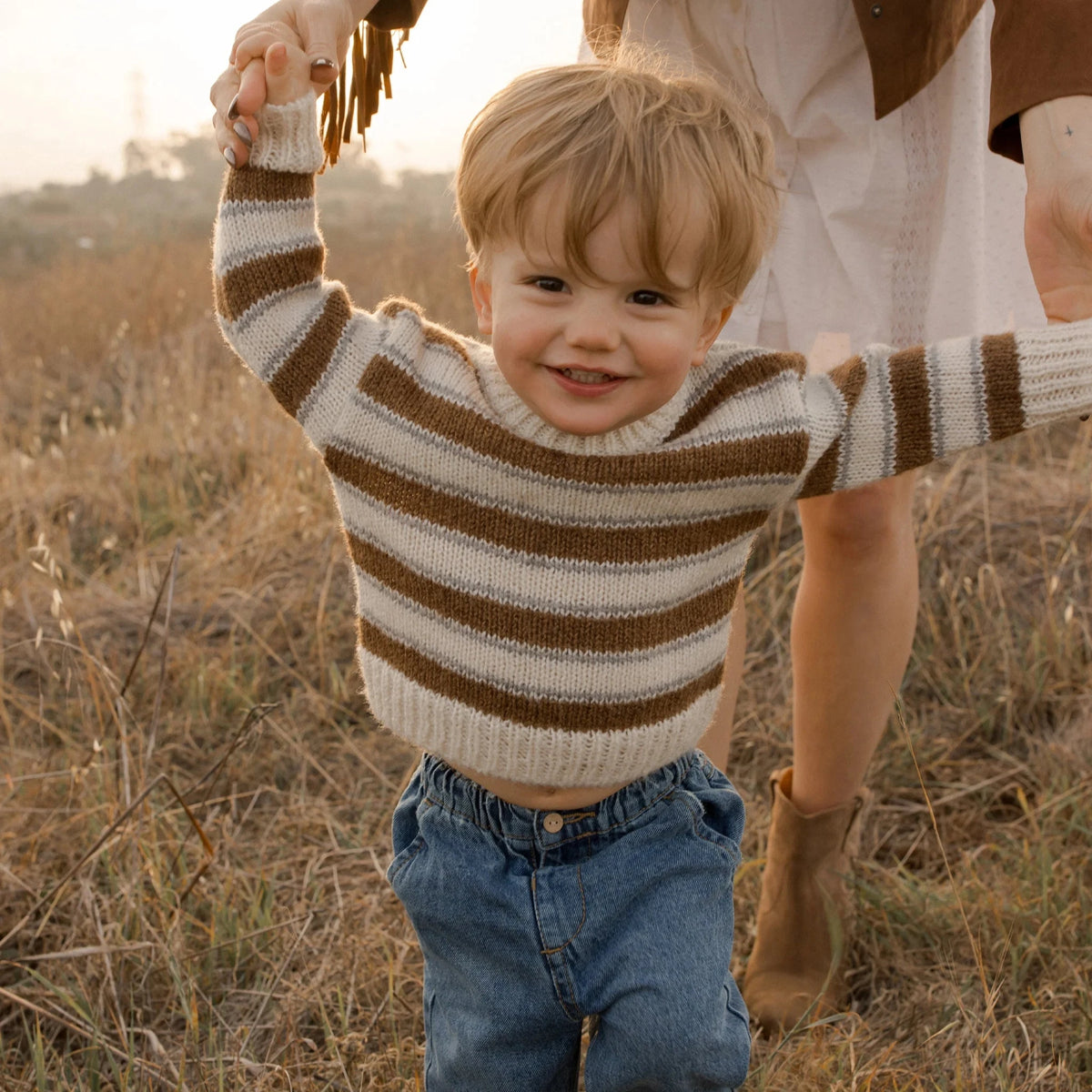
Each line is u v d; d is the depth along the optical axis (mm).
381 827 2600
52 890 2166
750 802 2637
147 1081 1854
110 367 6656
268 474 4145
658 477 1394
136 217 24156
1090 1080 1840
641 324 1324
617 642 1428
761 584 3414
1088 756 2682
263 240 1471
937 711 2955
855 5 1805
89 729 2752
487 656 1438
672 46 1969
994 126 1508
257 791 2547
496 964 1500
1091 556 3312
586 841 1481
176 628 3422
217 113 1498
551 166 1273
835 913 2055
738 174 1352
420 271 7930
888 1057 1854
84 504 4359
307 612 3445
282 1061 1931
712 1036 1425
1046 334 1463
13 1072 1937
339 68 1526
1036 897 2168
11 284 11703
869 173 1943
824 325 2023
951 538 3420
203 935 2189
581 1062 1902
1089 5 1421
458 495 1427
